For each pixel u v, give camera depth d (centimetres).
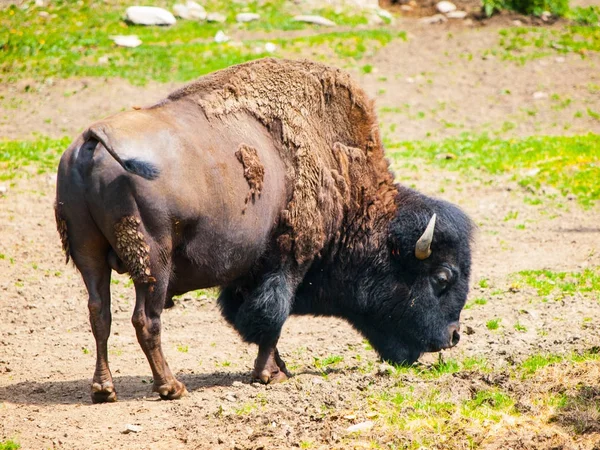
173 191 2428
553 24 10281
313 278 2995
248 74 2820
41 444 2214
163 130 2488
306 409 2436
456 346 3180
